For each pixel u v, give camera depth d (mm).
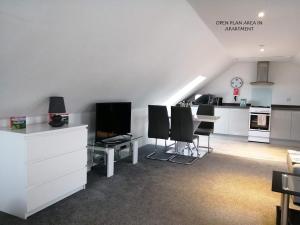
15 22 1780
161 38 3240
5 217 2434
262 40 4355
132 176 3650
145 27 2795
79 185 3033
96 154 4031
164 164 4297
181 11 2883
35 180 2459
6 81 2297
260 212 2660
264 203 2873
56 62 2453
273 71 6891
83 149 3047
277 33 3867
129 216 2506
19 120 2652
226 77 7418
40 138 2479
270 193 3154
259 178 3705
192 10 2965
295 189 1857
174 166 4195
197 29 3604
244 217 2551
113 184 3322
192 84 6668
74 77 2885
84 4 1988
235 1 2641
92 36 2410
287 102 6824
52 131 2592
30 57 2186
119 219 2445
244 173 3918
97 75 3145
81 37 2332
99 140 3783
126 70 3479
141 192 3086
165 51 3664
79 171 3010
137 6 2379
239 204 2836
